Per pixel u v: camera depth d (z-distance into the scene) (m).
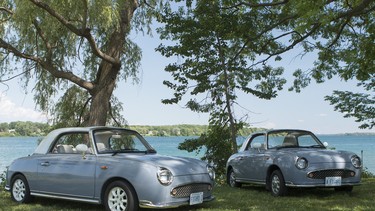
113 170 7.52
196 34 17.47
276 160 10.12
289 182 9.65
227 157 18.02
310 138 11.23
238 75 18.28
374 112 18.80
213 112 18.39
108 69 17.08
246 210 8.04
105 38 17.88
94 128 8.45
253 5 14.06
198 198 7.60
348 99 19.09
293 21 15.91
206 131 18.47
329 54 16.77
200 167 7.88
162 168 7.21
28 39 17.09
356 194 10.22
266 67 18.25
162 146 71.44
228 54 18.31
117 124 19.52
